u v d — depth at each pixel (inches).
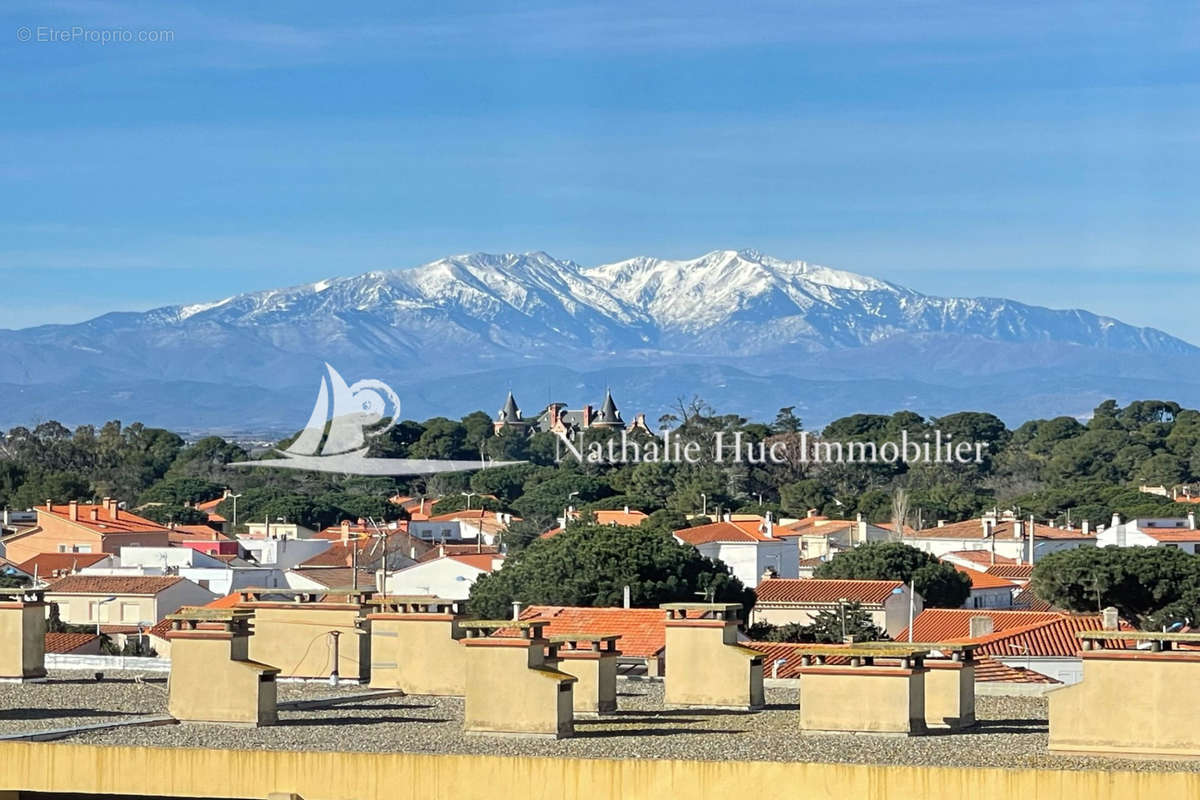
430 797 1557.6
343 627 2351.1
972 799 1466.5
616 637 2054.6
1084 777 1455.5
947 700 1876.2
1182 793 1440.7
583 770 1531.7
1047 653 4065.0
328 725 1910.7
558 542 6609.3
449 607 2311.8
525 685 1785.2
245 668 1895.9
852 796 1483.8
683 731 1847.9
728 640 2069.4
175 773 1604.3
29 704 2081.7
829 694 1796.3
